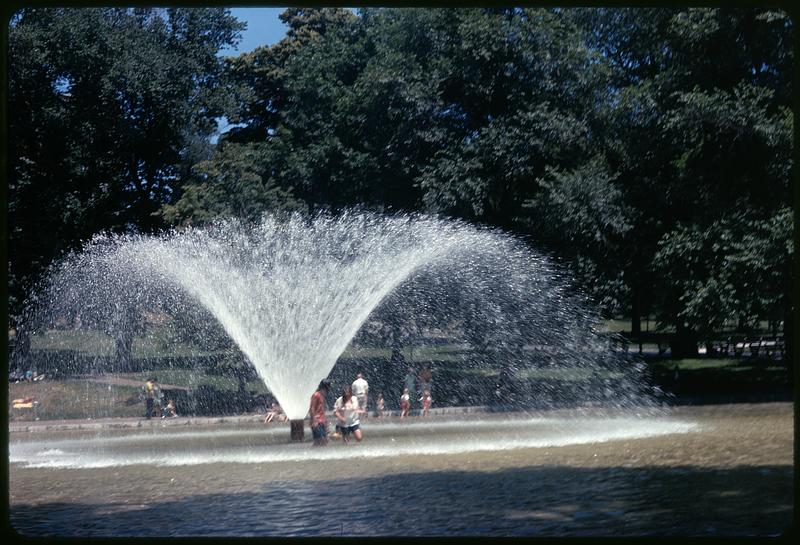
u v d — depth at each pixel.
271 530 13.29
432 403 38.31
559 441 23.53
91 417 37.59
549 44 38.97
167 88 46.59
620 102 37.56
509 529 12.85
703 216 34.97
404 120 40.94
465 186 38.56
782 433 23.58
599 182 36.62
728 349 51.75
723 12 33.19
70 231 46.19
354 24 51.16
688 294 34.06
